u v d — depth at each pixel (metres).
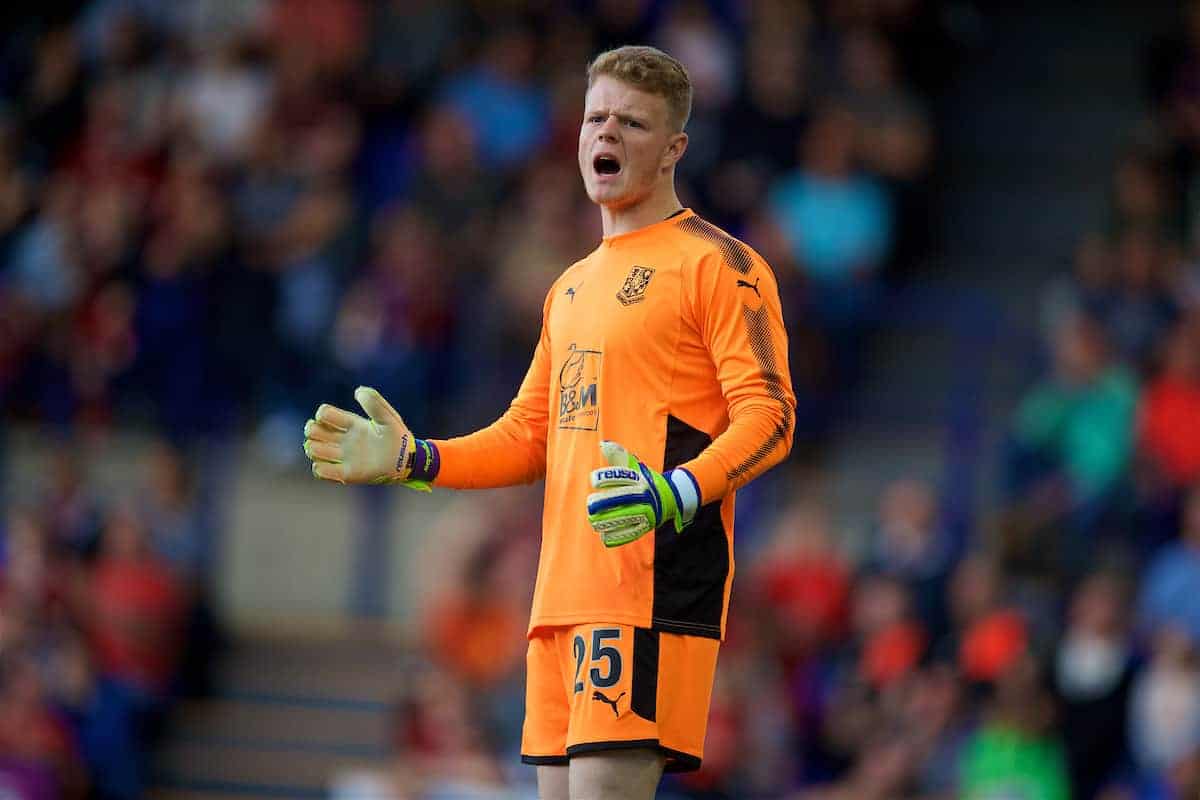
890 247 51.50
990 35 61.19
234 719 42.69
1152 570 40.75
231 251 49.09
